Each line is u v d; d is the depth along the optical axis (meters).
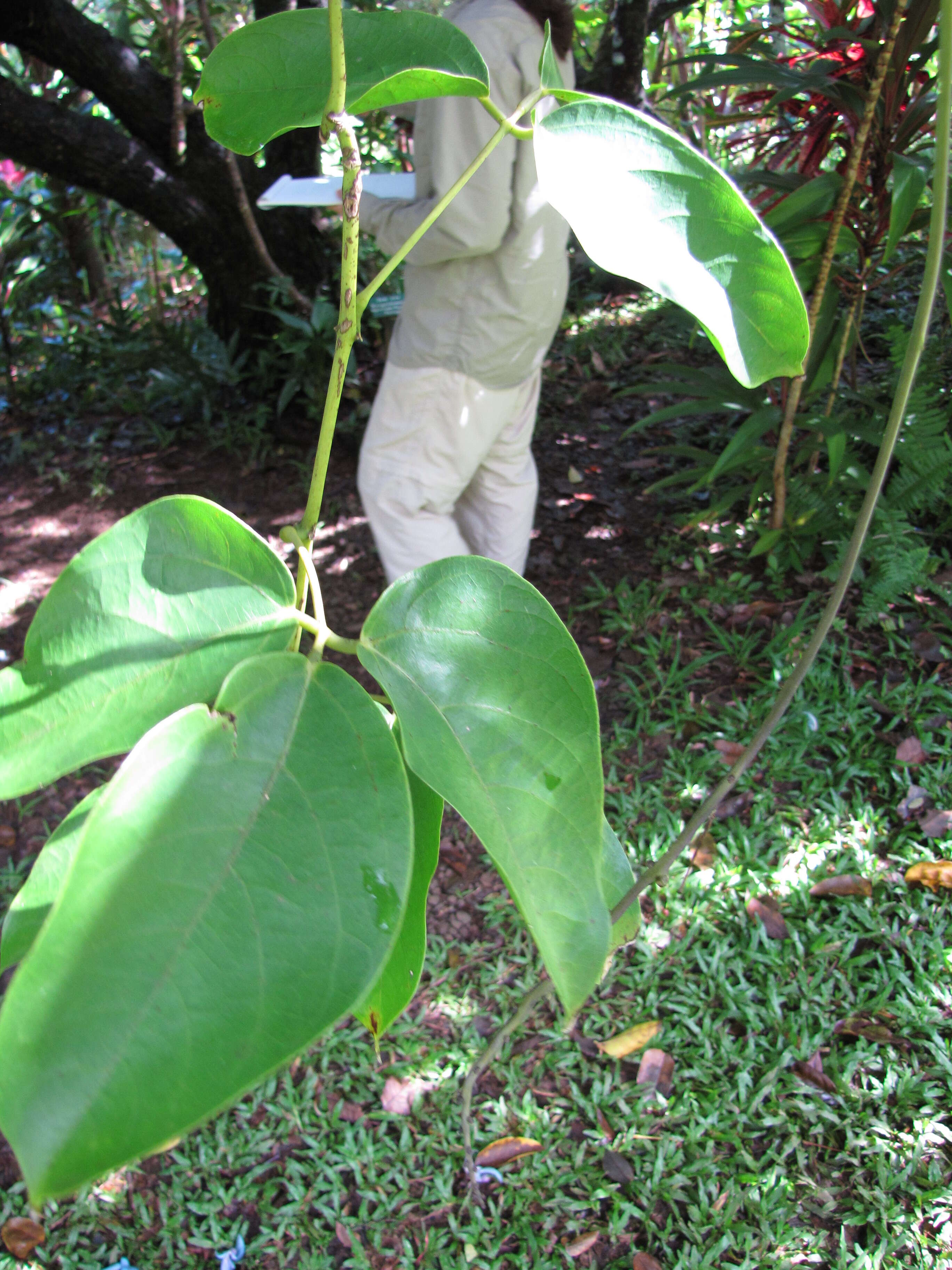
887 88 2.57
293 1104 2.07
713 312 0.49
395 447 2.51
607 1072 2.07
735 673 2.94
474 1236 1.85
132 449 4.52
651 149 0.49
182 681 0.47
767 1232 1.79
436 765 0.47
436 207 0.50
